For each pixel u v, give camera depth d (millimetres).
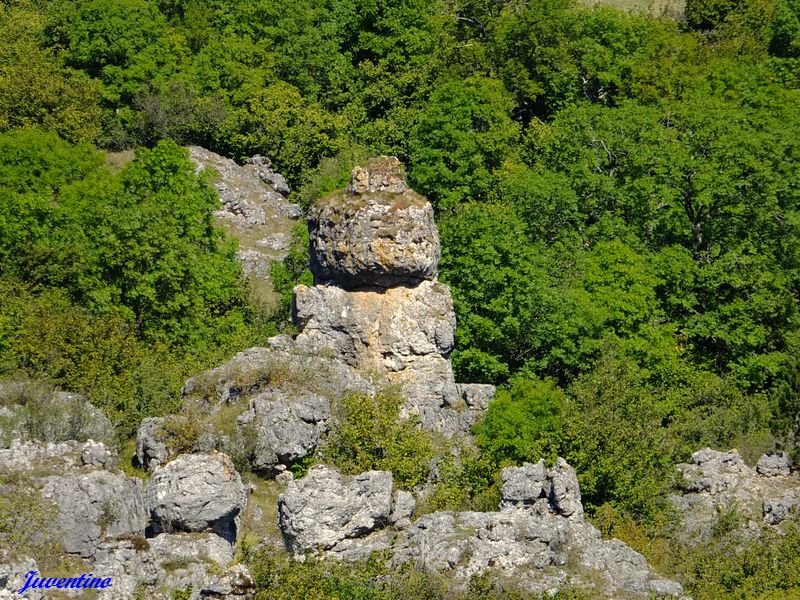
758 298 104750
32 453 65938
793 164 114125
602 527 74000
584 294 99188
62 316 86438
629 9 156750
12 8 147625
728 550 73000
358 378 80375
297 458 74750
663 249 108062
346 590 59031
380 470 72062
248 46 139500
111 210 95688
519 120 135250
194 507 65000
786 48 149125
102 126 133625
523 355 96000
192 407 76812
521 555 65062
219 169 126250
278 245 118750
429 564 64062
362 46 143500
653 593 64562
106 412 78188
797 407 88062
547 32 139375
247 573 56969
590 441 77312
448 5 152750
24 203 97375
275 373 77938
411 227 82688
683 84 134875
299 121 133375
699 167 112438
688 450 83000
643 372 94500
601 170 117438
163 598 58219
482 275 95625
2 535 60094
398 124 133250
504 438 77438
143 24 138375
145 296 93312
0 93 129875
